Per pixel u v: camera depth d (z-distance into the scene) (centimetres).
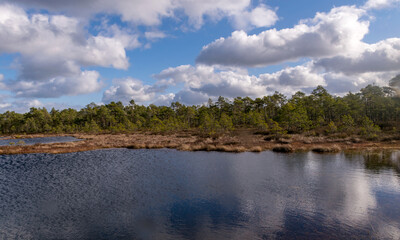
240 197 1661
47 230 1232
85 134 10006
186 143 4988
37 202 1633
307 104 10638
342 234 1111
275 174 2302
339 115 9369
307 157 3209
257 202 1559
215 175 2306
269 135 6094
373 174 2220
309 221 1260
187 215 1377
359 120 7138
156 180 2158
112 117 14300
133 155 3659
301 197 1634
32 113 14000
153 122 10162
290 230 1162
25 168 2761
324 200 1570
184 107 15025
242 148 3950
